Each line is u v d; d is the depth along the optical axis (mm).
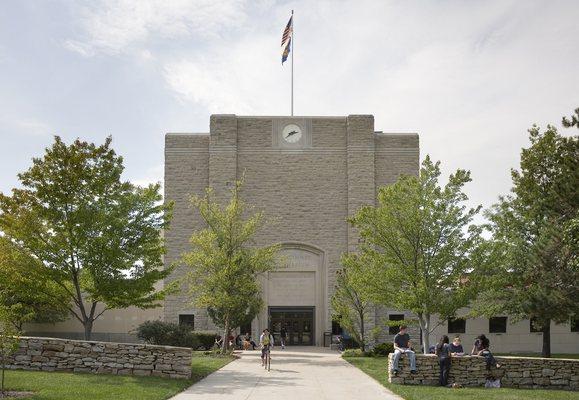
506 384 19844
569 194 23125
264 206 42219
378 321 40250
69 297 24750
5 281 22328
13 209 22078
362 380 20719
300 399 16094
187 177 42594
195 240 32250
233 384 19000
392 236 24781
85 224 22391
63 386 16047
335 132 43000
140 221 23953
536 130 31094
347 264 28516
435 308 23797
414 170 42594
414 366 19625
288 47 45969
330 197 42375
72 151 22656
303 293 41844
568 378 19906
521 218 30797
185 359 19375
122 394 15367
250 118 42969
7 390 15234
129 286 23172
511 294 30953
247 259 31922
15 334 15906
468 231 24562
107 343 19234
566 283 24453
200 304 32031
